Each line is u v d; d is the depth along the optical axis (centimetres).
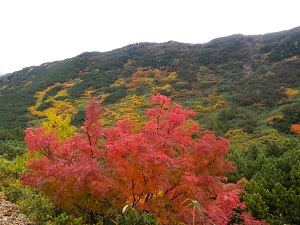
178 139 525
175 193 461
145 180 433
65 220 488
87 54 5275
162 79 3641
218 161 498
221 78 3434
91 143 528
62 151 531
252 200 608
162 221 416
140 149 421
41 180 474
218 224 425
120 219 450
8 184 686
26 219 495
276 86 2744
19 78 4959
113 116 2517
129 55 4834
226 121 2170
